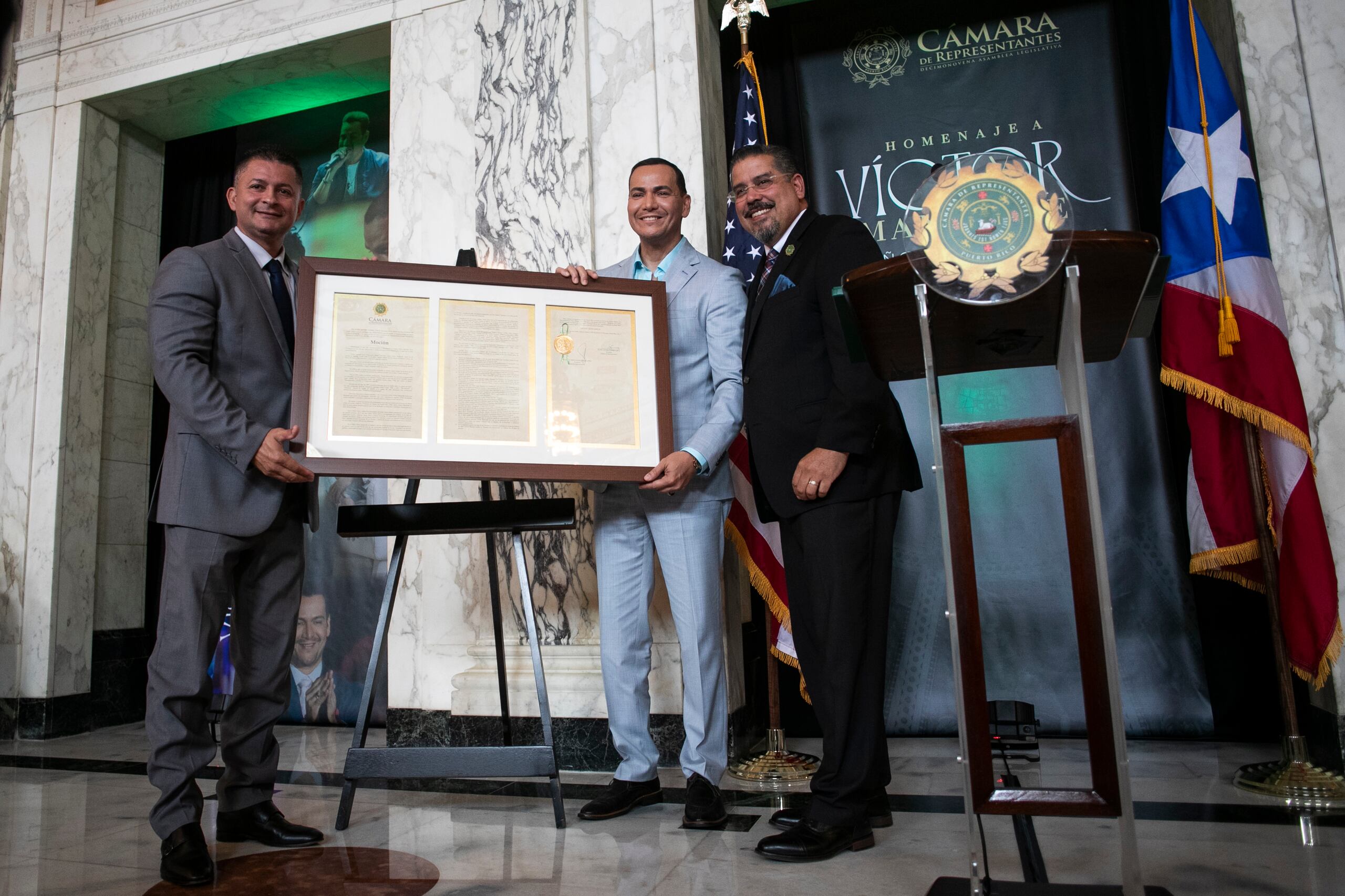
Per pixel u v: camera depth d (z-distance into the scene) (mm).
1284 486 2662
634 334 2393
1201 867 1845
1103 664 1347
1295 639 2574
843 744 1992
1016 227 1342
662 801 2551
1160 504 3363
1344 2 2959
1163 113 3494
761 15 4004
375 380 2195
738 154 2438
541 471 2209
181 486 2084
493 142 3699
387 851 2107
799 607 2152
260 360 2242
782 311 2238
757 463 2213
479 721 3273
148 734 2004
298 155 4945
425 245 3840
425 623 3557
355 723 4395
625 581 2486
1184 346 2746
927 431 3600
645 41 3586
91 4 4762
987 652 3439
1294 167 2945
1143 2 3582
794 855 1939
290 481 2121
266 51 4340
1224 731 3223
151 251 5031
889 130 3811
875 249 2143
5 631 4293
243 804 2203
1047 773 2760
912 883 1787
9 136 4746
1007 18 3752
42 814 2592
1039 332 1553
